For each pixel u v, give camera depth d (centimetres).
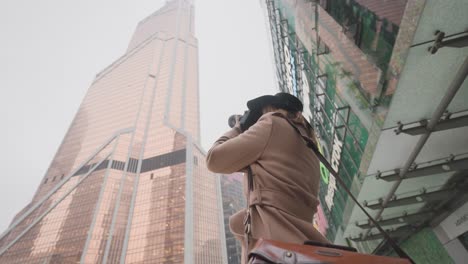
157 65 14275
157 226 8200
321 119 1252
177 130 11550
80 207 8931
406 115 554
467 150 595
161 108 12550
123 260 7456
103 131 12031
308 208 120
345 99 831
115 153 10488
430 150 605
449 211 712
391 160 651
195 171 10050
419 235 846
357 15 659
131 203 9100
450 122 525
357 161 829
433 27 425
